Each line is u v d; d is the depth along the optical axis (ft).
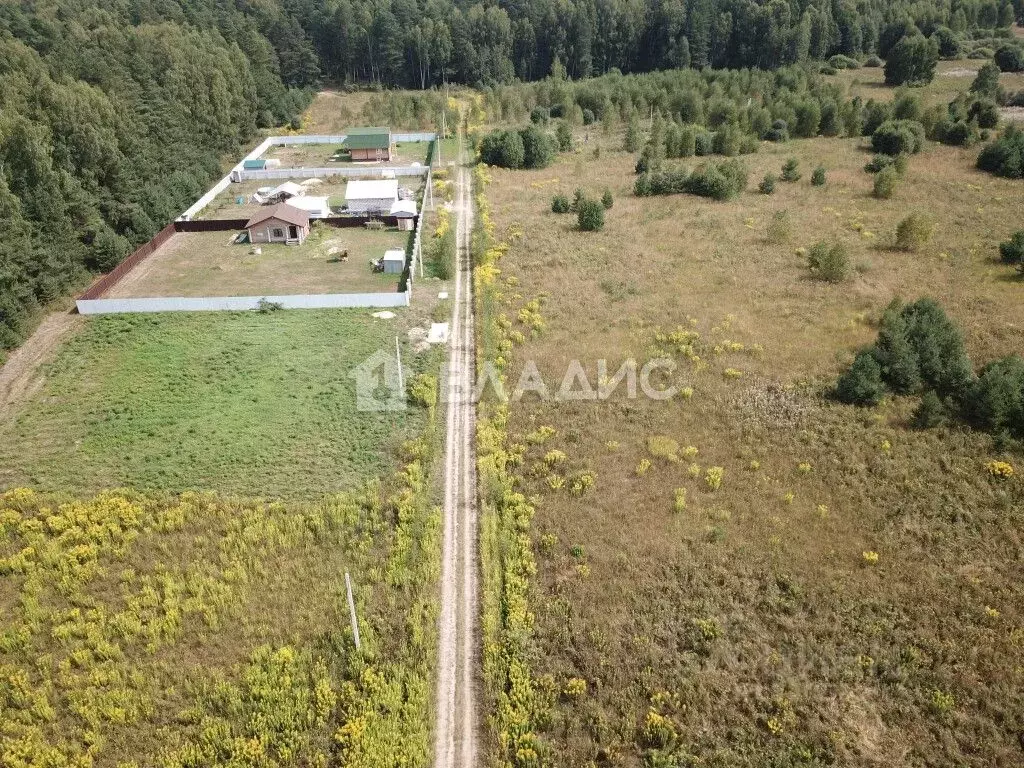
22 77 206.08
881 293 163.02
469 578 95.86
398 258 184.14
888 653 81.82
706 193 232.53
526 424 125.08
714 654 82.28
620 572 94.58
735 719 76.02
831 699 77.36
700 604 89.15
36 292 167.84
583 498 107.65
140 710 79.00
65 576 94.43
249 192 257.34
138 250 195.72
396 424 124.88
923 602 88.02
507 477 112.16
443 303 167.84
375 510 105.40
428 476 113.19
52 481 112.78
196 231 218.79
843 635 84.48
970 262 176.76
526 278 178.40
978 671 79.87
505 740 74.90
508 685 81.00
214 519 104.22
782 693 78.07
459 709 79.25
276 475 112.78
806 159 267.59
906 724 75.05
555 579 93.91
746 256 185.68
